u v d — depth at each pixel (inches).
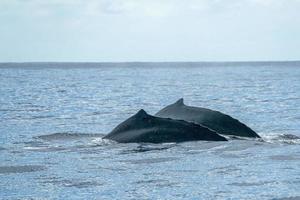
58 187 2219.5
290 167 2583.7
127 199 2027.6
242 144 3198.8
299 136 3747.5
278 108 6363.2
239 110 6127.0
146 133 3292.3
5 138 3708.2
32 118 5201.8
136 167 2608.3
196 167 2591.0
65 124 4640.8
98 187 2212.1
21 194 2112.5
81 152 3056.1
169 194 2091.5
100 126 4475.9
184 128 3292.3
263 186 2201.0
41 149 3193.9
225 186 2208.4
